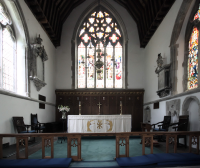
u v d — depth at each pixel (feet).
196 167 14.51
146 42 44.80
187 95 23.62
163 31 33.01
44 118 36.50
